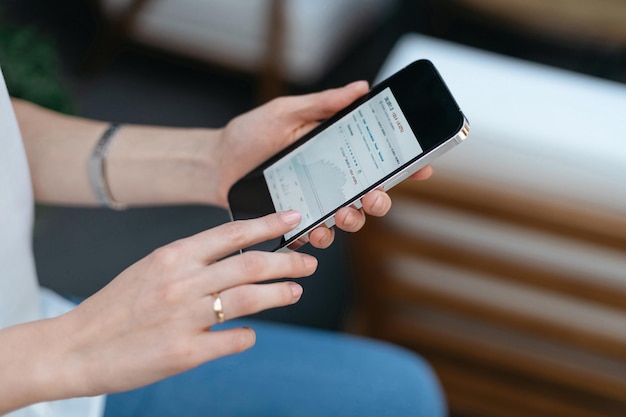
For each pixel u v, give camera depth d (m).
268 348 0.83
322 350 0.83
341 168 0.68
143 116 1.72
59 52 1.83
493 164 0.92
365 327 1.31
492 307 1.13
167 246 0.51
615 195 0.89
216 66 1.77
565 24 1.58
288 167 0.71
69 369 0.50
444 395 1.32
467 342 1.24
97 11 1.69
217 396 0.80
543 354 1.19
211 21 1.65
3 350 0.51
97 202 0.82
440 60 1.02
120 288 0.50
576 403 1.24
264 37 1.58
